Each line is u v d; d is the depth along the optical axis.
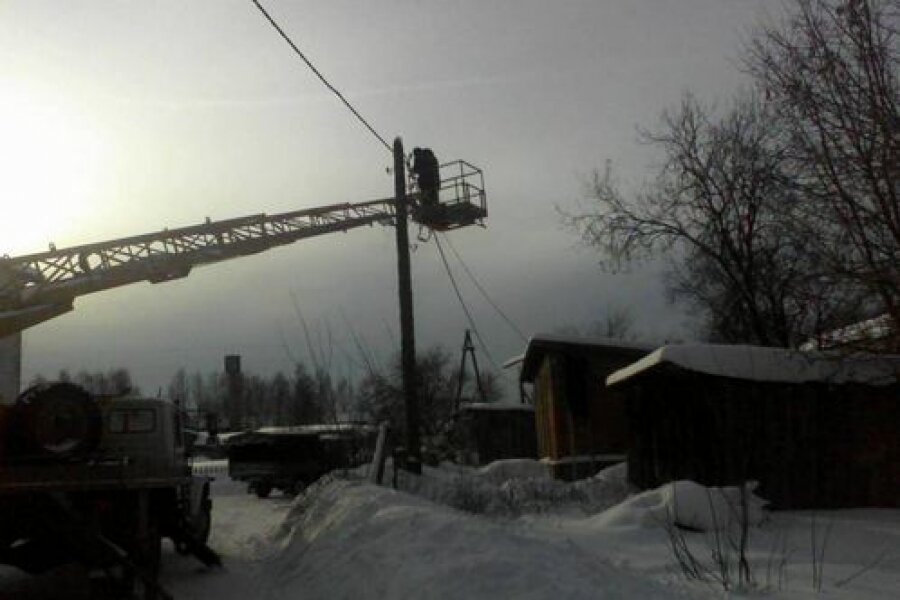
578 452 26.50
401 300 21.86
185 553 13.78
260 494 30.16
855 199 11.37
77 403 10.78
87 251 19.66
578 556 7.89
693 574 8.59
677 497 12.08
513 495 17.19
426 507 11.16
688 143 26.38
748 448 13.72
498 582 7.02
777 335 24.03
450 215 26.62
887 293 11.48
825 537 10.52
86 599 11.15
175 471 11.70
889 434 14.25
